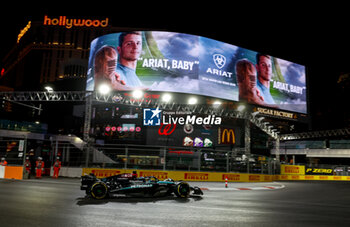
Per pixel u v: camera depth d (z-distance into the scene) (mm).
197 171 22344
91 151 21297
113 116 63094
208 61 57281
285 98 66438
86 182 10500
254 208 9164
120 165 21062
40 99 31469
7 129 51406
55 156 21672
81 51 152250
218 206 9289
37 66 151750
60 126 74625
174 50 55688
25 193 10992
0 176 19312
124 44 56000
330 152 52938
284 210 9008
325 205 10812
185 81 54688
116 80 54562
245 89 60656
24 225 5855
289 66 69438
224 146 59688
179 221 6691
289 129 81250
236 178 24062
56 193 11383
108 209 8062
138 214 7410
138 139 59969
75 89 79875
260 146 82438
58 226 5863
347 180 36812
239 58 61562
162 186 11188
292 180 33344
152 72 54406
